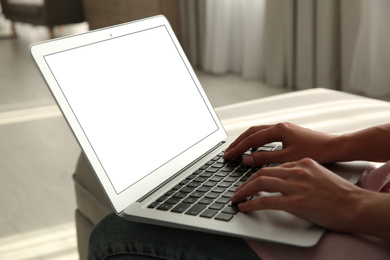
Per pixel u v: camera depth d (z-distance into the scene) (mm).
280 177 592
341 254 535
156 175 750
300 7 3057
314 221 553
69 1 5320
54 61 698
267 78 3479
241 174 740
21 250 1582
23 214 1815
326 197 549
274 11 3266
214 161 812
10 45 5508
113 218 681
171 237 608
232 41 3842
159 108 830
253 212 598
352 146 711
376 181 674
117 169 698
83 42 757
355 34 2830
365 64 2861
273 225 563
